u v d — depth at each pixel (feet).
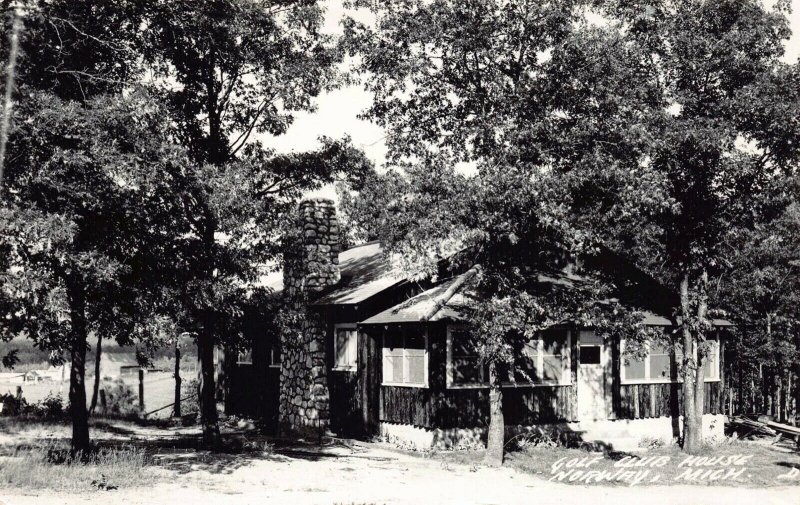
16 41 43.09
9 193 42.34
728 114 70.59
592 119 62.23
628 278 84.17
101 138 44.14
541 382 75.15
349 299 76.28
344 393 81.00
